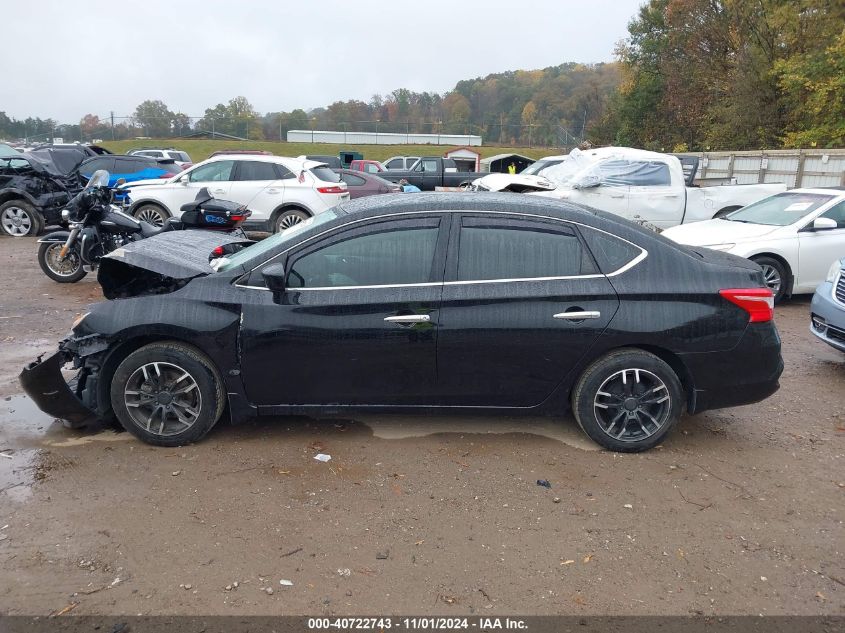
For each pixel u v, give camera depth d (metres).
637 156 11.48
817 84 23.86
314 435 4.58
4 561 3.15
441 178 24.66
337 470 4.09
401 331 4.14
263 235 15.18
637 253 4.29
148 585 3.01
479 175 24.75
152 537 3.36
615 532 3.49
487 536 3.43
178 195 13.20
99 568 3.11
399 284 4.18
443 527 3.50
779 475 4.17
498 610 2.89
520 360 4.23
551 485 3.96
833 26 25.39
